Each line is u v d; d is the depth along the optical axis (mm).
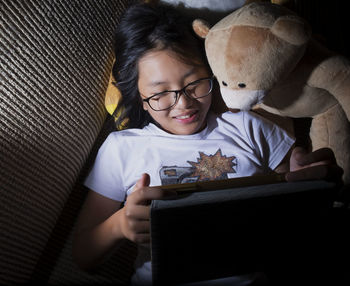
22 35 584
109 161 807
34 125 627
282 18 509
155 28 673
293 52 533
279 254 486
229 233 442
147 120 857
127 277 857
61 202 735
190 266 467
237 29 531
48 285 755
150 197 466
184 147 790
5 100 567
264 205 420
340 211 473
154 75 673
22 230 635
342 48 837
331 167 486
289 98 654
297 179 476
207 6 736
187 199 417
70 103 703
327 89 610
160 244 432
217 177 770
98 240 701
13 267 624
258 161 794
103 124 869
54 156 687
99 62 768
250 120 817
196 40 686
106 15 783
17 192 612
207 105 731
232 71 544
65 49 673
